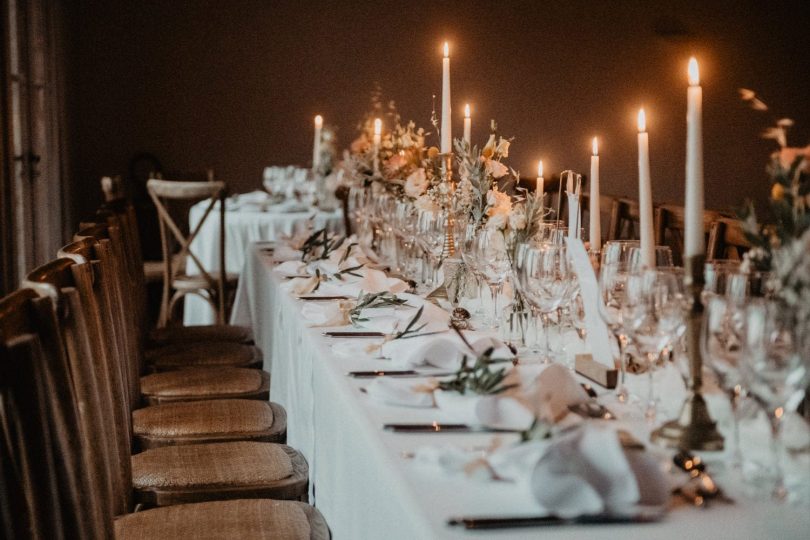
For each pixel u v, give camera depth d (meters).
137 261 3.81
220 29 9.24
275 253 4.04
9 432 1.34
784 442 1.31
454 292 2.57
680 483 1.19
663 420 1.48
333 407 1.94
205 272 5.80
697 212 1.36
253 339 4.37
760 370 1.18
